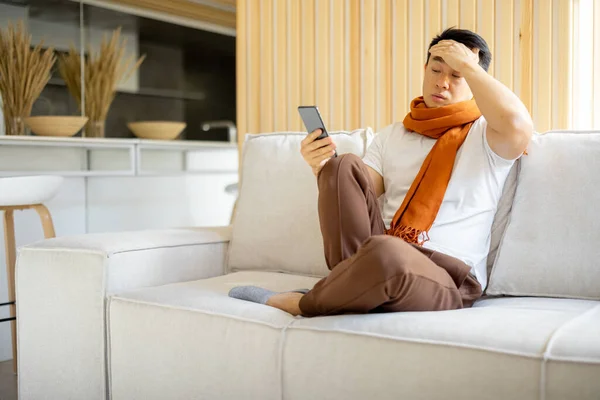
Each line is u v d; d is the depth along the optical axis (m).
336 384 1.44
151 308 1.78
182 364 1.71
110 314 1.88
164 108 4.56
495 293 1.84
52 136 3.56
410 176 1.96
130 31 4.21
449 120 1.90
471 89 1.76
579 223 1.75
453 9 2.38
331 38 2.72
